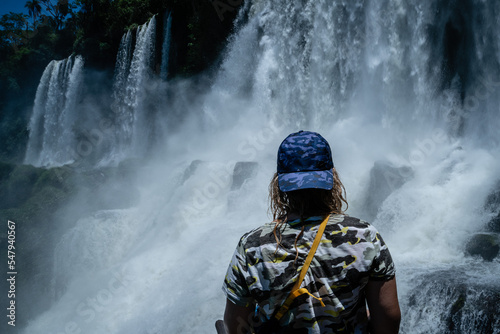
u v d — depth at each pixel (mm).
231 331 1412
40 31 41469
